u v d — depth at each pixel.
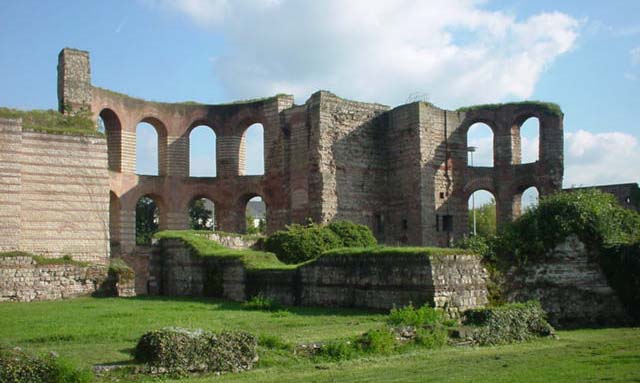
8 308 29.95
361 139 51.56
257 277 32.91
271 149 54.22
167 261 39.59
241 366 17.19
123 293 38.56
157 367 16.08
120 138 52.44
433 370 17.16
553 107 50.94
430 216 50.28
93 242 44.38
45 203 42.81
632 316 31.64
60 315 26.16
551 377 15.84
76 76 48.38
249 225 86.31
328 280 29.52
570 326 31.28
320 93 49.66
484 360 18.75
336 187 49.62
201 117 56.59
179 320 24.12
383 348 19.61
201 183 56.47
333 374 16.67
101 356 16.98
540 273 32.12
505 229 34.06
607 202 34.47
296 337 19.95
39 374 14.32
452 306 25.81
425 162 50.31
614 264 31.89
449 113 52.38
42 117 45.47
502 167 52.88
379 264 27.52
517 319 23.39
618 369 16.92
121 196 52.00
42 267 36.34
